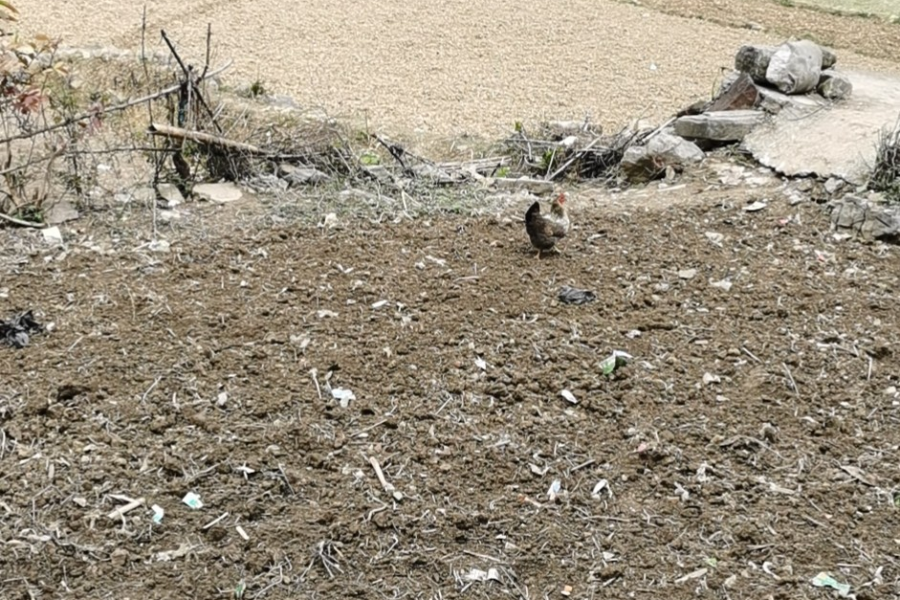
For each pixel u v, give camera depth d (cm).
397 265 528
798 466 400
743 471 396
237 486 376
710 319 495
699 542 362
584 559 354
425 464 391
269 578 340
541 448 402
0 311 468
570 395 430
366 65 1077
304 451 394
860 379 454
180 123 629
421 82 1028
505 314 487
